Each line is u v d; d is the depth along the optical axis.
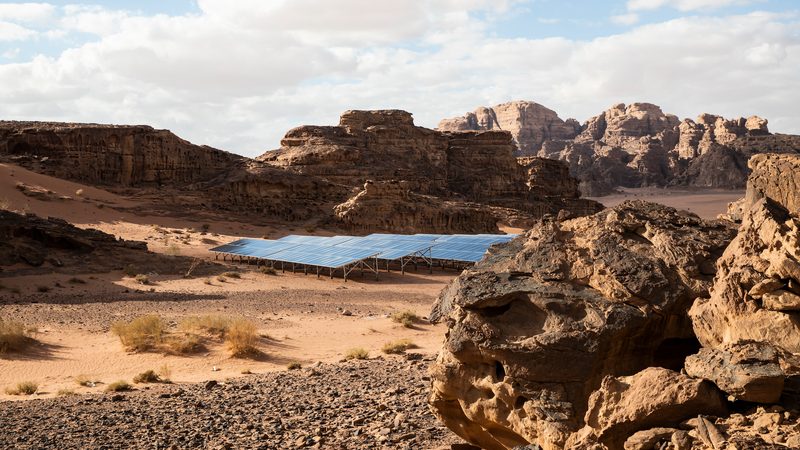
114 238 79.50
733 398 10.81
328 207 136.00
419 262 90.06
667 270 13.66
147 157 134.75
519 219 158.38
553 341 12.83
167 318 48.16
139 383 31.67
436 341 43.28
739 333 11.94
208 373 34.31
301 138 174.00
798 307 11.48
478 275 14.33
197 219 116.00
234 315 51.09
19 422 23.02
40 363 35.62
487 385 13.52
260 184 133.50
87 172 127.75
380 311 57.38
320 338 43.66
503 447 14.29
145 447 19.56
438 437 18.28
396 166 176.62
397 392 24.91
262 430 20.73
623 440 11.03
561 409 12.59
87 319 46.97
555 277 13.85
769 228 12.25
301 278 75.06
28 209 97.44
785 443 9.33
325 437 19.36
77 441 20.41
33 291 58.91
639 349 13.45
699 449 9.80
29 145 126.44
